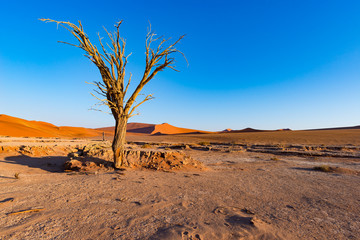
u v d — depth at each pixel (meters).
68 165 11.44
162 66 10.87
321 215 4.73
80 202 5.16
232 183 8.19
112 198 5.58
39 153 16.27
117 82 10.88
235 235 3.47
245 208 5.07
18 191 6.02
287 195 6.55
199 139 58.22
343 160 18.23
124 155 12.16
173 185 7.44
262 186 7.82
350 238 3.58
